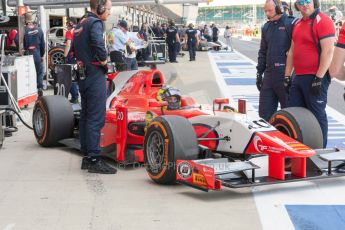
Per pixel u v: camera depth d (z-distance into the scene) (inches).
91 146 252.7
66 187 230.2
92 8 253.0
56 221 188.5
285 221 186.9
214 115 243.6
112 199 213.0
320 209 198.8
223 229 179.9
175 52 1024.2
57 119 301.7
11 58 388.2
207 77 719.7
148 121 260.8
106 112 274.4
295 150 209.6
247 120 232.4
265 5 287.6
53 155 292.0
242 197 214.1
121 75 289.1
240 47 1702.8
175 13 1740.9
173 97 261.0
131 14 1318.9
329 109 457.4
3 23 499.5
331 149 233.9
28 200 212.5
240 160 240.2
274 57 288.2
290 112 238.5
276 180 211.8
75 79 260.1
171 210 199.2
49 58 623.5
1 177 247.0
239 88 602.5
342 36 181.5
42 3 620.7
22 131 366.0
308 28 248.8
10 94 356.5
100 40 247.1
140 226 183.0
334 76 187.9
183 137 223.1
